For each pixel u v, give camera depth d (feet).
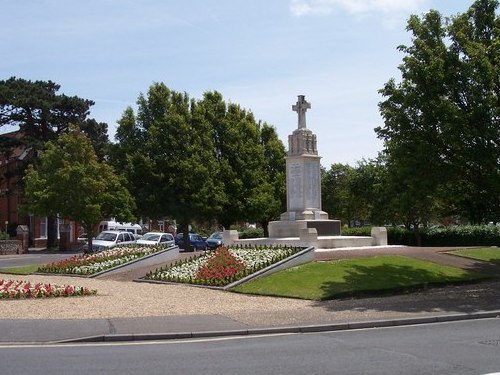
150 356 31.94
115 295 59.47
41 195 139.85
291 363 29.63
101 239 129.90
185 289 64.69
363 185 161.79
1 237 178.40
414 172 63.10
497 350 32.55
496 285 69.15
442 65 61.57
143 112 145.69
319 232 90.89
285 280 64.23
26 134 188.34
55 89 198.80
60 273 84.23
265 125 175.73
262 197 154.30
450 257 87.10
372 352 32.37
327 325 41.45
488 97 59.06
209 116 155.43
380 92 66.39
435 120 62.39
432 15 66.23
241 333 39.65
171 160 141.28
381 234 94.48
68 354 32.73
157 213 143.02
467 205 75.10
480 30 66.85
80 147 142.51
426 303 52.95
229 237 95.35
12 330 39.73
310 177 93.45
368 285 62.23
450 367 28.37
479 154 60.03
